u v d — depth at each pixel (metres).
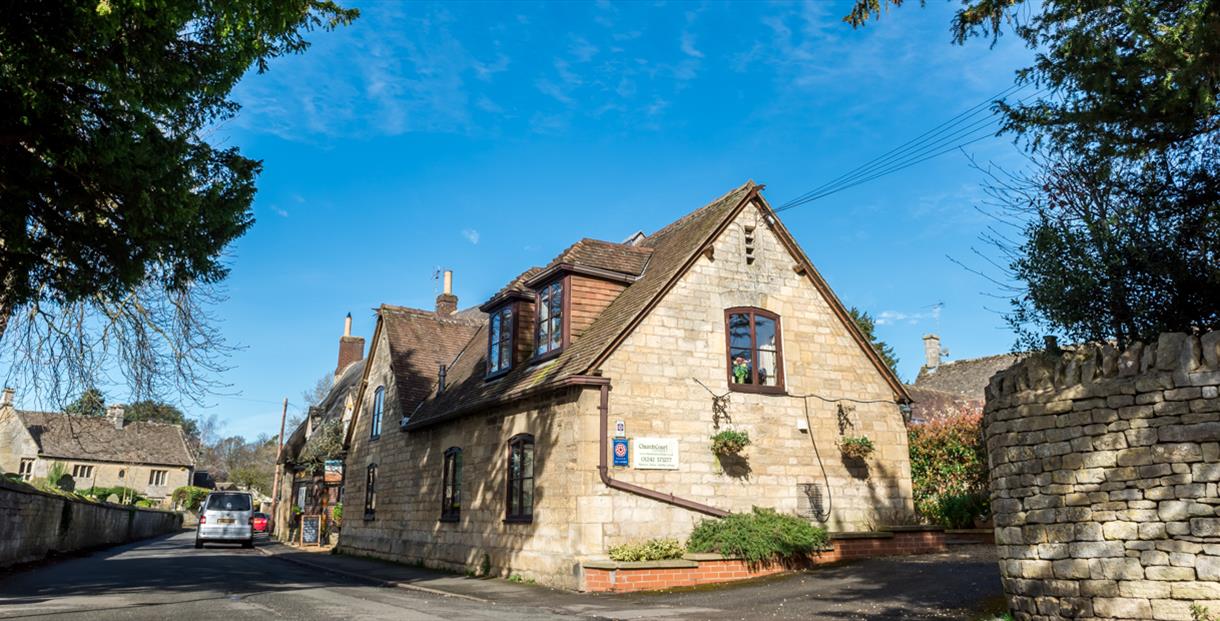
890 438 18.00
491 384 18.66
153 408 16.77
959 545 17.78
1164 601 7.45
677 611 10.95
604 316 17.14
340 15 11.05
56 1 7.98
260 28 9.96
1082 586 8.05
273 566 20.56
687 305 16.38
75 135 9.31
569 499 14.56
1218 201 9.66
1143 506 7.71
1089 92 9.09
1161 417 7.73
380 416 24.97
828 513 16.72
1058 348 10.88
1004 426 9.09
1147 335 10.02
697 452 15.64
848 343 18.16
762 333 17.27
